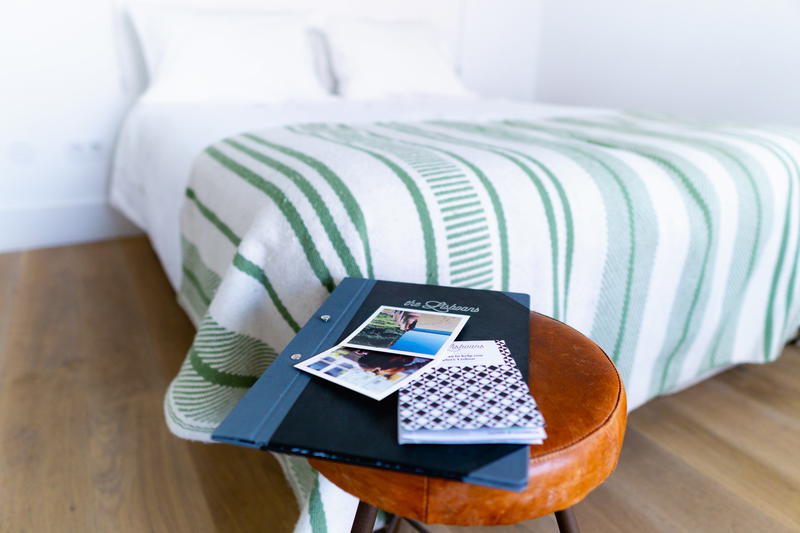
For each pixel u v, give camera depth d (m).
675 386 1.17
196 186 1.15
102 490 0.95
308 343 0.57
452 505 0.44
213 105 1.86
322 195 0.80
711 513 0.92
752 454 1.07
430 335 0.57
